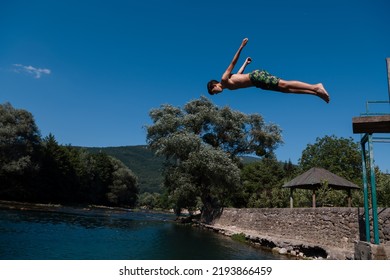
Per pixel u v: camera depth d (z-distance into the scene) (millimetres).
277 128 42812
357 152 47906
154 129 39844
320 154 49750
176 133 38281
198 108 40719
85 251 14484
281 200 37281
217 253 16469
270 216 22938
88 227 24875
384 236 12078
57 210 44562
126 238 20109
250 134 42562
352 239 14055
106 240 18516
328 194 23391
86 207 65562
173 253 15672
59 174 65750
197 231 29016
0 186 53906
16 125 52656
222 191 39594
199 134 41531
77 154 77188
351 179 44844
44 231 20281
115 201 83688
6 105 53438
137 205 101688
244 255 16141
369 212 12844
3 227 20656
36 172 56406
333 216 15680
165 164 40500
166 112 41219
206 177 37062
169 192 40812
